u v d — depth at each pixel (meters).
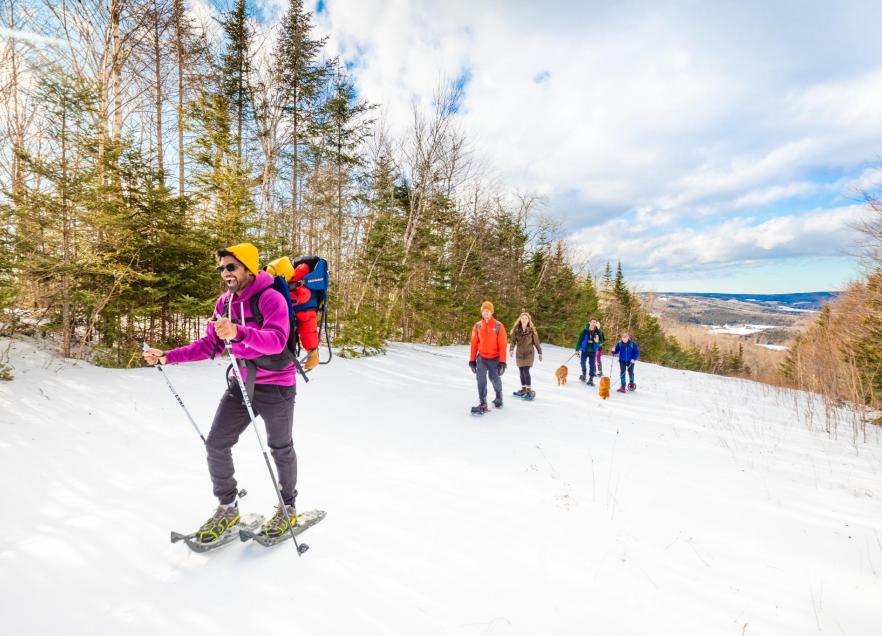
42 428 4.30
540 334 25.86
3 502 2.94
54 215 6.62
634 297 45.53
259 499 3.32
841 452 5.73
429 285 17.12
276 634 1.98
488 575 2.56
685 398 9.43
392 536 2.92
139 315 7.49
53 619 1.97
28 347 6.82
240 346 2.42
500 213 23.95
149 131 11.54
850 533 3.33
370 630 2.04
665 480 4.30
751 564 2.87
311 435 5.05
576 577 2.60
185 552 2.55
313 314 3.04
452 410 6.80
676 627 2.21
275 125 13.67
